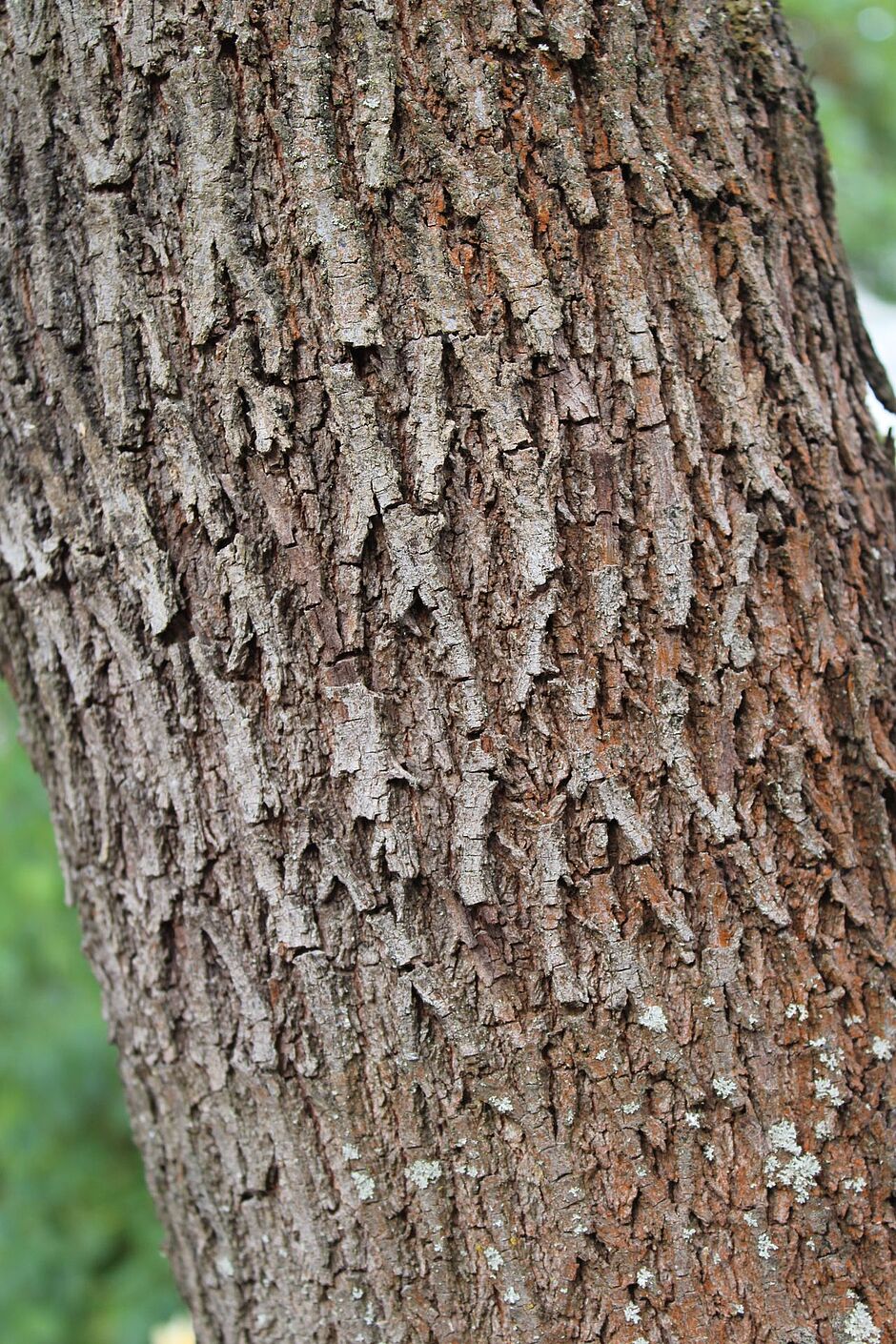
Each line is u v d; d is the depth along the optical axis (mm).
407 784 952
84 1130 2008
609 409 953
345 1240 973
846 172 2098
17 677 1020
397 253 943
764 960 957
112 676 979
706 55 974
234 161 942
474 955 953
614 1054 952
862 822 975
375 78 940
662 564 953
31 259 967
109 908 1003
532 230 947
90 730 989
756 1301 950
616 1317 954
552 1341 957
